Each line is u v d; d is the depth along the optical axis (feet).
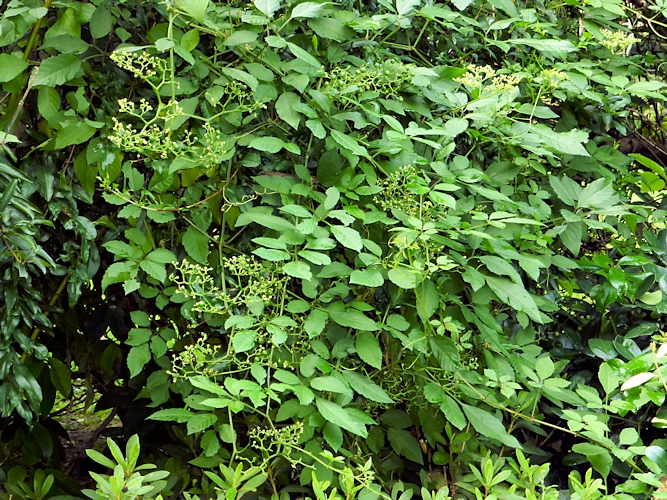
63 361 7.58
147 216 6.45
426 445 7.46
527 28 8.21
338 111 6.53
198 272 6.02
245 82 5.71
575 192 7.15
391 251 6.23
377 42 7.02
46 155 6.03
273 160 6.57
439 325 6.03
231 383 5.05
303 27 6.74
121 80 6.20
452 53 8.11
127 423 7.50
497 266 6.07
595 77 7.52
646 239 7.52
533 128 6.77
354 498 5.53
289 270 5.22
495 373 6.07
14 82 5.86
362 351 5.86
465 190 7.08
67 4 5.86
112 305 7.43
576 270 8.13
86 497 7.19
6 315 5.74
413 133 5.92
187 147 5.84
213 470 6.63
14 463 7.35
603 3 7.96
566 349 7.61
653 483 4.92
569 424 5.61
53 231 6.61
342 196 6.41
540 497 5.43
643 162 7.80
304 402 5.05
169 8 5.71
